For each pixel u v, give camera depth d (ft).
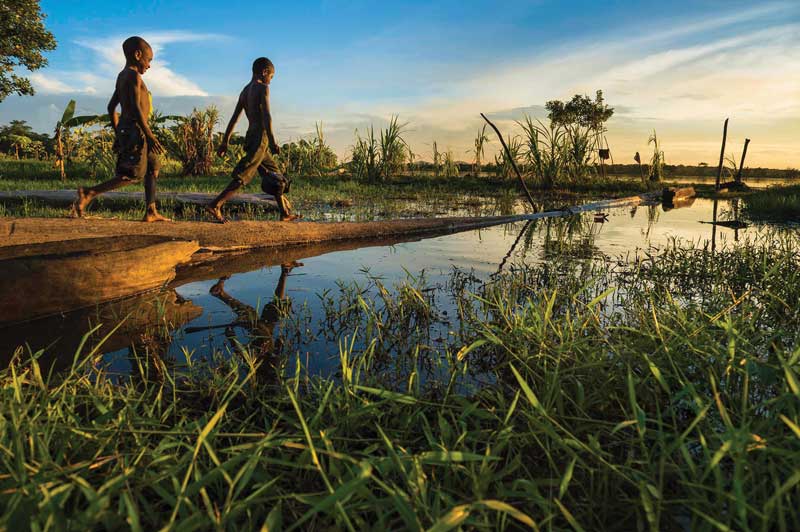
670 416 6.24
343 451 5.25
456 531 3.76
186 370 7.91
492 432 5.59
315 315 10.92
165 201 26.73
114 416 5.75
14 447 4.51
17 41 66.69
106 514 3.81
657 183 65.92
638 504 4.47
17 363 7.95
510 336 8.34
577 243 22.07
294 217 24.35
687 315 8.96
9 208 22.61
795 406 5.32
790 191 47.42
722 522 4.05
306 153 67.67
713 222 30.94
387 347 9.04
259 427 5.99
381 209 34.14
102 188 18.02
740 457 3.98
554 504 4.47
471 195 49.73
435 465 5.02
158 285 12.82
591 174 67.46
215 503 4.55
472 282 14.16
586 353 7.47
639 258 18.25
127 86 17.93
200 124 61.72
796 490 4.37
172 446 4.86
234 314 10.94
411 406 6.19
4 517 3.62
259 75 21.53
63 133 61.41
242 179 21.57
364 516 4.52
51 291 10.27
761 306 11.02
